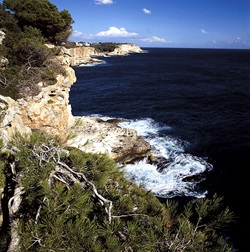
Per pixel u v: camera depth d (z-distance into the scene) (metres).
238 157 21.28
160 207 4.31
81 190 3.73
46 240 2.96
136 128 28.27
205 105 38.72
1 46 22.25
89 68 93.31
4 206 4.83
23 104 18.27
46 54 22.44
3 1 29.00
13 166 4.75
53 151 4.61
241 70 88.00
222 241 3.59
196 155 21.61
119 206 3.98
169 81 63.06
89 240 3.08
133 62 123.50
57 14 28.92
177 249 3.28
